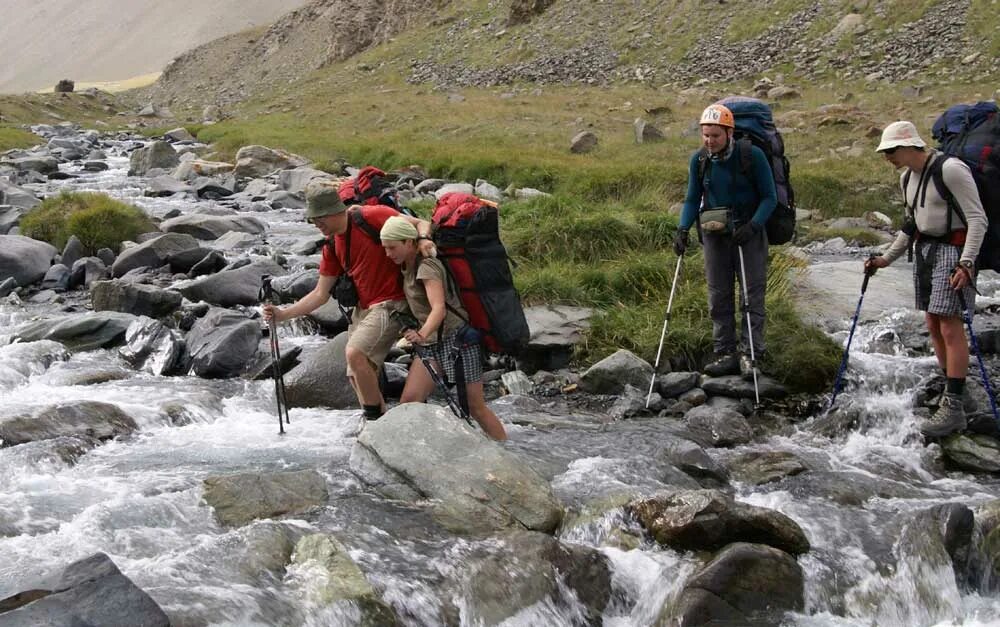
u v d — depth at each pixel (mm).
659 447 7254
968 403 7758
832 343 8961
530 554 5414
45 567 4949
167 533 5512
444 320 6609
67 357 9484
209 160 29625
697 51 44250
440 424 6402
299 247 14719
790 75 38406
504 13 60469
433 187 21328
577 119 32344
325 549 5156
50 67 141500
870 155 22344
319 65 73812
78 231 14438
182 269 12992
